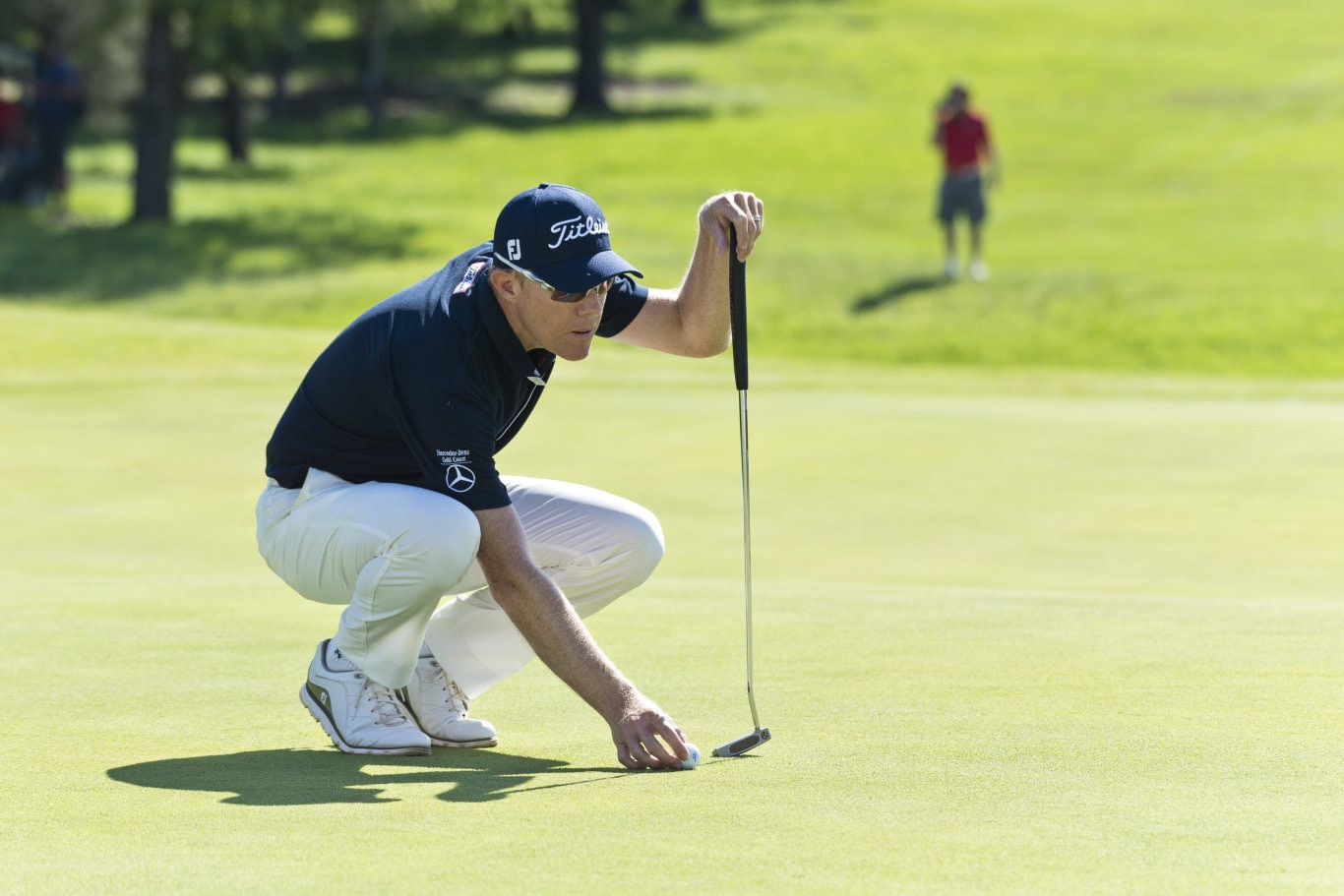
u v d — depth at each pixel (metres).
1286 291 71.75
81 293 74.25
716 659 14.83
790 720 12.23
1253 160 117.19
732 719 12.37
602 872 8.10
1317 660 14.23
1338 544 24.91
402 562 11.30
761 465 32.44
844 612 17.45
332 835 8.95
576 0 147.62
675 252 83.50
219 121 146.00
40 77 93.56
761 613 17.44
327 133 140.88
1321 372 59.75
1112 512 27.75
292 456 12.05
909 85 154.00
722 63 168.88
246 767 11.09
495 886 7.89
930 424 37.56
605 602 13.09
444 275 11.61
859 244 89.06
